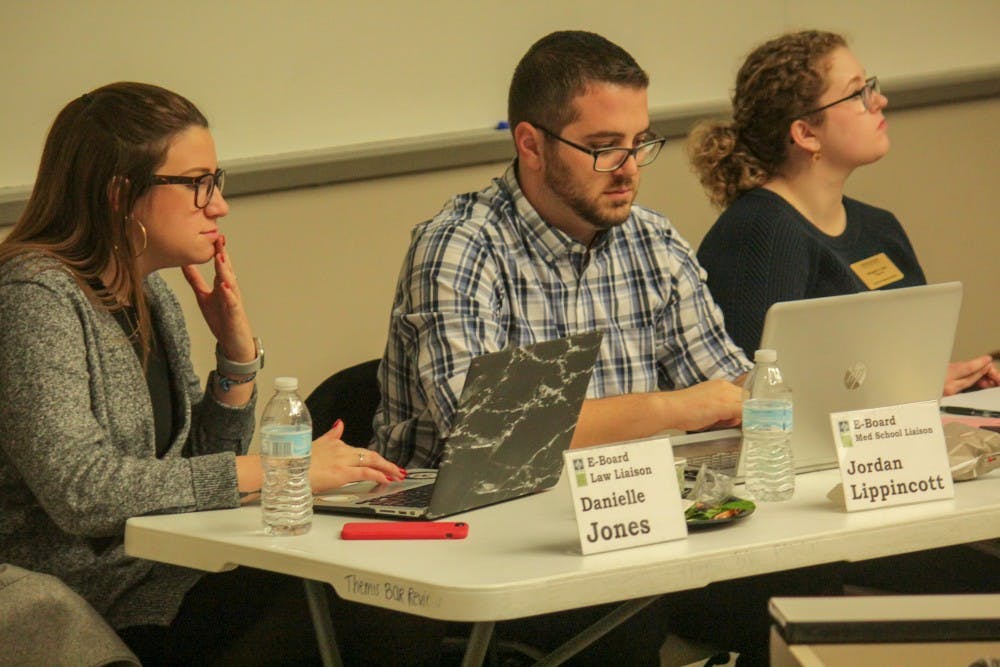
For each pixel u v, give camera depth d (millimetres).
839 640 1823
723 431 3467
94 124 3062
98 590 3113
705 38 6133
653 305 4062
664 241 4152
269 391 5305
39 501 2902
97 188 3047
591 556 2387
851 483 2713
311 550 2455
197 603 3164
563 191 3764
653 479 2496
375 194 5406
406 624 3039
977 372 4160
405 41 5363
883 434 2764
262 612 3061
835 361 3062
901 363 3174
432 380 3529
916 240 6891
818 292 4555
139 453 3107
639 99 3740
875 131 4555
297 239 5254
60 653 2656
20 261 2979
